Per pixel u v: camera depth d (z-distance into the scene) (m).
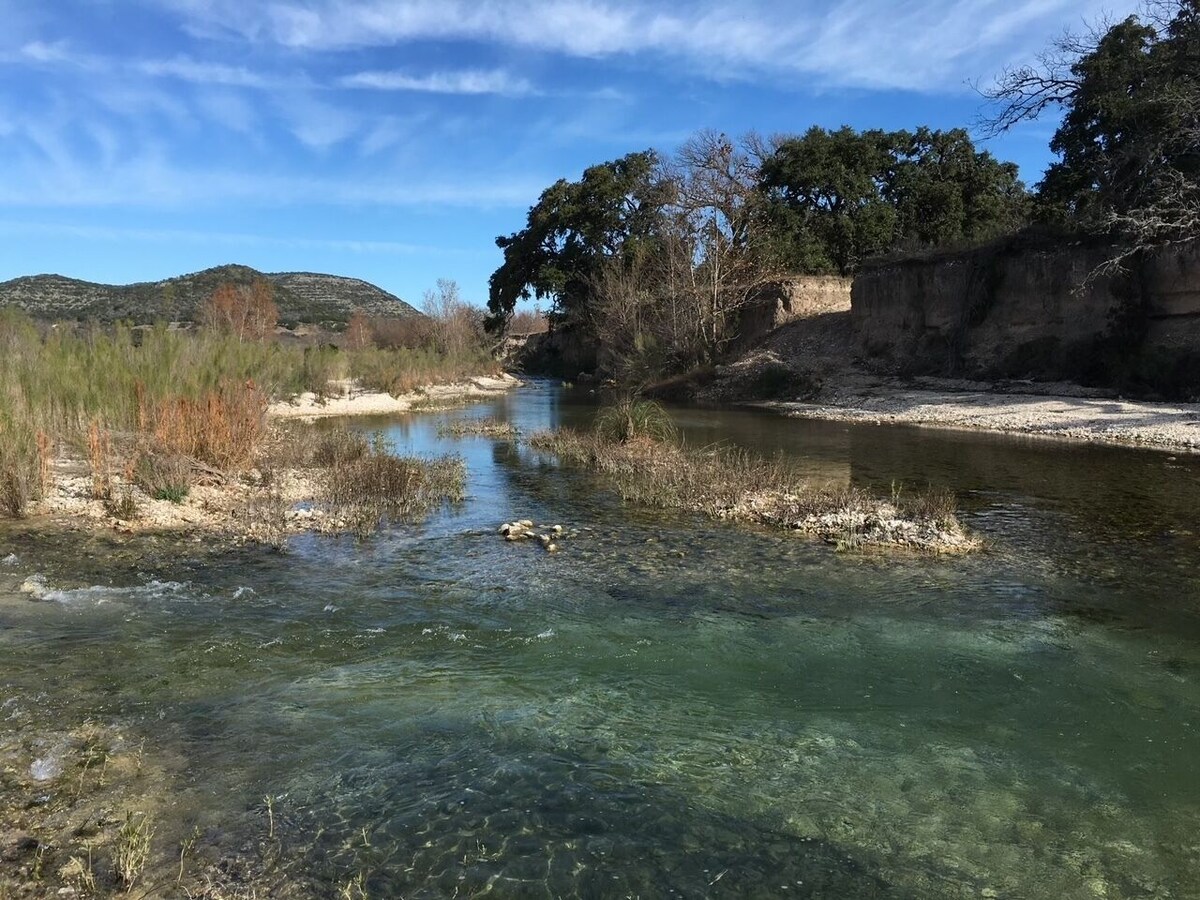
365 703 5.56
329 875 3.77
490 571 8.84
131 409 15.25
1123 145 25.45
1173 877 3.86
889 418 24.97
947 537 10.05
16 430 12.22
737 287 40.00
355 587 8.21
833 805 4.44
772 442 19.69
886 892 3.75
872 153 43.91
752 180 41.28
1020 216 42.16
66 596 7.70
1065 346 26.48
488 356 60.44
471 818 4.24
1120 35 24.23
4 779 4.47
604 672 6.15
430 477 14.07
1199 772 4.80
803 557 9.44
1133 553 9.52
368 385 37.84
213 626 7.00
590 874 3.82
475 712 5.46
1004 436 20.36
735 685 5.95
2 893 3.55
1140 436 18.70
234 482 13.06
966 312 30.66
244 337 35.81
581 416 28.44
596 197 51.03
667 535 10.55
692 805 4.42
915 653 6.57
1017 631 7.07
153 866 3.78
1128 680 6.07
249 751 4.87
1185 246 23.17
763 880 3.82
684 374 38.84
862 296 36.69
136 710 5.37
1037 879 3.85
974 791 4.59
